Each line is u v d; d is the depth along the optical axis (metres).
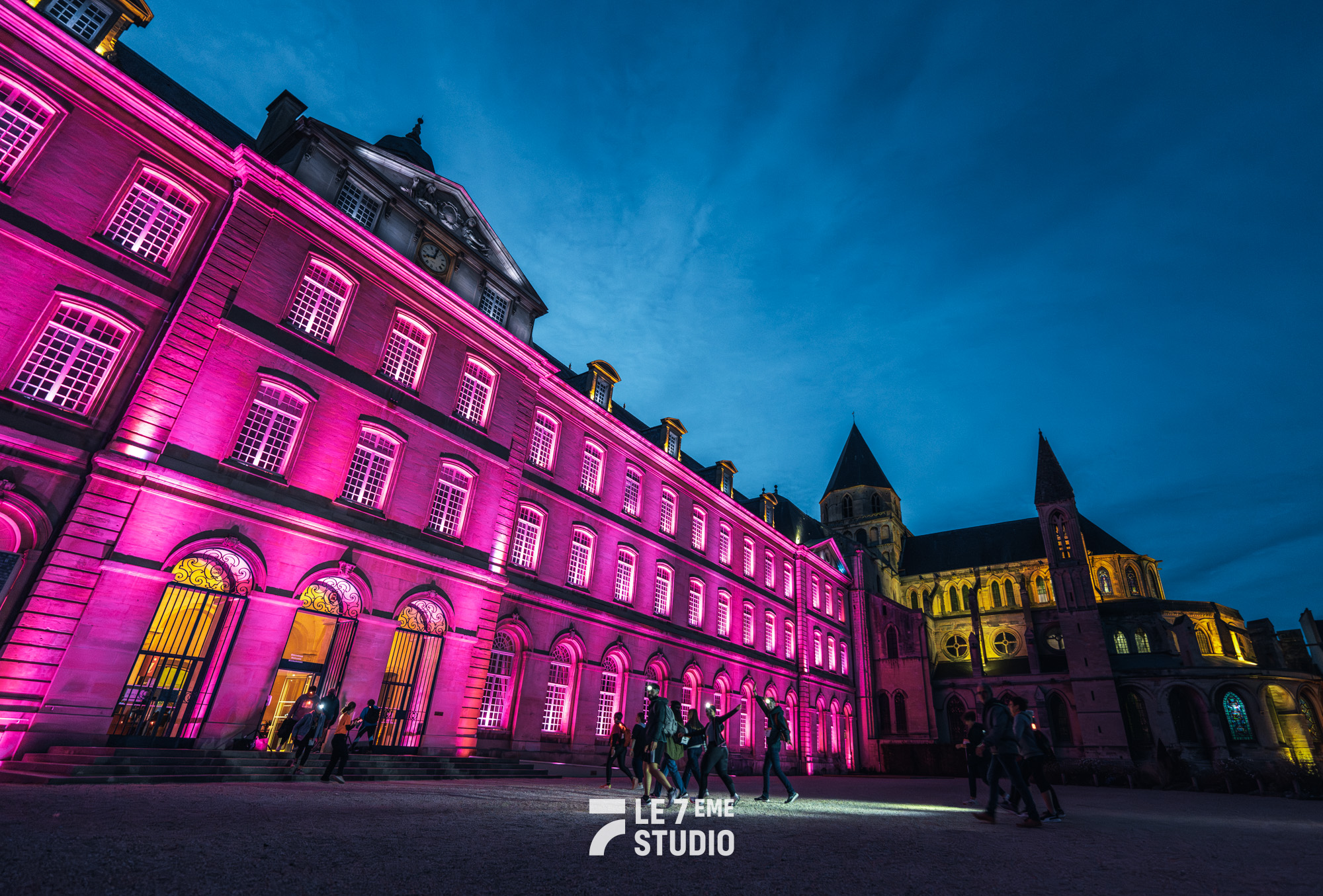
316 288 18.64
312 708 14.50
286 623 15.84
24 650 12.01
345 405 18.41
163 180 16.22
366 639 17.42
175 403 14.80
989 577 64.81
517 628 22.64
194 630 14.73
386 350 20.06
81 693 12.51
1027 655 56.59
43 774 10.80
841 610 50.16
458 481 21.34
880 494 70.44
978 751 14.56
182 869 4.71
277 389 17.03
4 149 13.93
